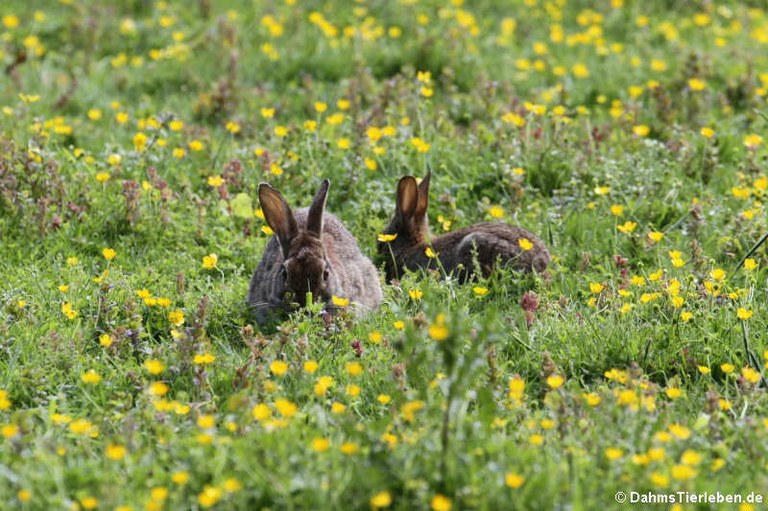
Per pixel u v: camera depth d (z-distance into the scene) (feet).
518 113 56.13
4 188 44.57
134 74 67.15
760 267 40.91
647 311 36.22
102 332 35.09
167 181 48.75
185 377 31.89
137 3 79.56
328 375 32.22
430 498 24.12
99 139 54.54
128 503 24.09
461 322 32.01
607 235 44.14
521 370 33.40
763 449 27.09
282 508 24.30
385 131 48.42
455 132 54.75
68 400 31.37
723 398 31.37
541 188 49.03
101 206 45.21
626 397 27.76
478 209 47.55
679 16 80.69
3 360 33.50
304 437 26.99
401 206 45.21
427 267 43.55
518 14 79.05
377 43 70.85
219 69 67.26
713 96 61.72
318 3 79.25
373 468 24.66
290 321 35.09
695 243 39.50
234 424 27.09
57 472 24.63
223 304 38.68
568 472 25.23
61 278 39.65
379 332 34.78
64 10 79.05
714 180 49.44
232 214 45.50
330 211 47.39
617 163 49.47
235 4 80.07
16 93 61.31
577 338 34.63
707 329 34.91
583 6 81.51
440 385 28.63
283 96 62.03
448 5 79.05
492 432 26.73
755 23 79.20
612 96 63.62
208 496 23.62
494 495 24.02
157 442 27.63
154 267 41.65
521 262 41.91
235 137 55.88
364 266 41.83
